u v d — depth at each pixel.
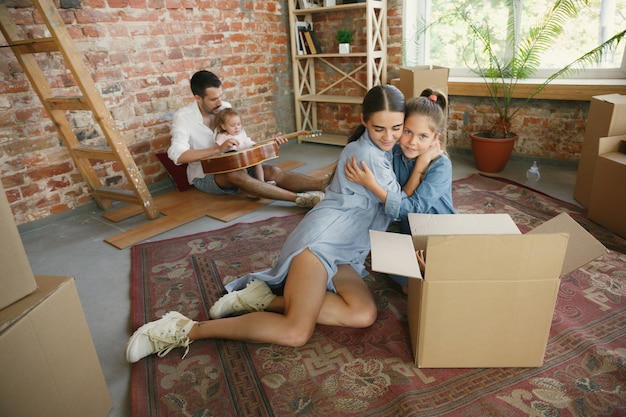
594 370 1.24
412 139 1.43
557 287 1.11
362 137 1.45
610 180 2.04
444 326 1.19
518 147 3.30
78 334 1.06
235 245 2.17
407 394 1.18
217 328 1.40
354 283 1.49
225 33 3.45
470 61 3.51
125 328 1.60
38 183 2.57
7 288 0.90
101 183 2.86
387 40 3.72
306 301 1.33
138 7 2.84
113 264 2.09
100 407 1.16
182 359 1.39
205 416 1.17
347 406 1.17
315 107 4.36
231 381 1.29
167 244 2.22
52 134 2.58
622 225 2.00
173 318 1.44
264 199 2.81
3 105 2.37
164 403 1.22
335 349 1.39
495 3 3.24
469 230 1.21
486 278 1.11
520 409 1.13
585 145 2.37
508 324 1.18
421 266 1.30
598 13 2.91
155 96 3.04
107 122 2.30
